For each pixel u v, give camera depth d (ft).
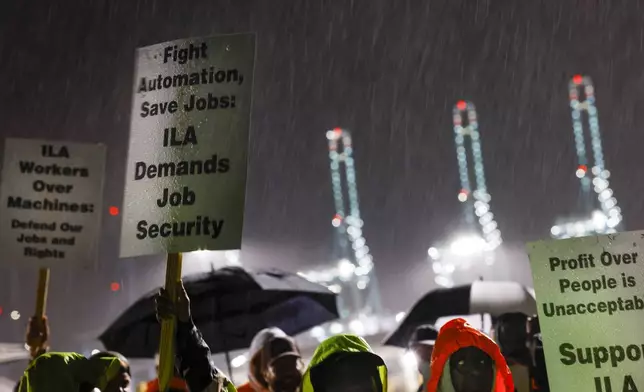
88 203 20.02
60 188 20.01
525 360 20.38
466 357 12.53
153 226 12.78
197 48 13.20
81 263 19.72
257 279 27.14
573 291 14.02
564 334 13.92
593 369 13.69
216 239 12.42
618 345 13.67
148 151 13.11
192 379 11.84
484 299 28.37
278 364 18.76
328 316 27.43
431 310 28.78
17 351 33.09
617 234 14.03
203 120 12.92
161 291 12.27
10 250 19.65
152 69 13.39
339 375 12.53
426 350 21.17
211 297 26.35
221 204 12.54
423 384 21.15
